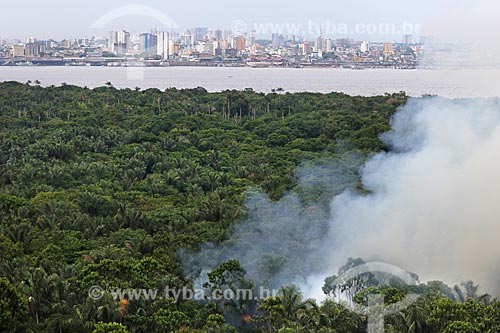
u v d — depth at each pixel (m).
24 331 63.22
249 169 138.88
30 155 141.75
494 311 66.69
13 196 108.06
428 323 65.88
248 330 71.00
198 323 69.44
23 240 90.31
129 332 64.81
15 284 71.44
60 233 93.44
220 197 117.31
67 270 77.12
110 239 92.62
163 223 102.06
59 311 67.00
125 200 114.81
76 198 111.12
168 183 126.75
